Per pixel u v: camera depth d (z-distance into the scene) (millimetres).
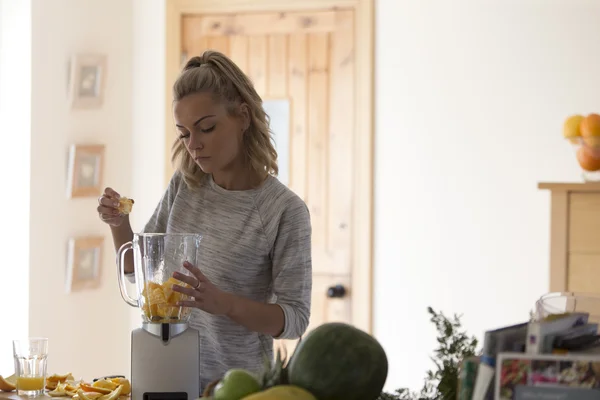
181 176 2240
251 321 1857
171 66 4672
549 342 1206
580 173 4172
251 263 2090
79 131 4445
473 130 4312
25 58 4191
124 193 4703
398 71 4418
